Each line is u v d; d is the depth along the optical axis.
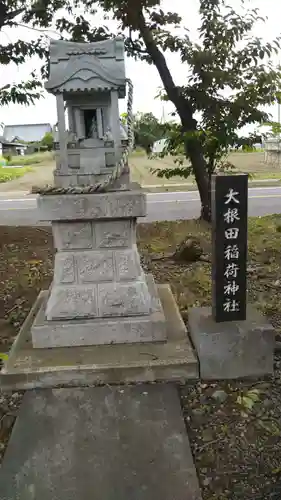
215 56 7.55
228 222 3.44
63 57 3.68
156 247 7.84
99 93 3.82
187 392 3.46
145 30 7.54
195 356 3.65
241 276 3.58
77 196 3.64
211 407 3.28
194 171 8.66
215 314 3.66
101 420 3.12
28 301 5.46
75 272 3.90
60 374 3.54
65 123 3.78
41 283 6.07
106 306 3.92
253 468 2.71
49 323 3.92
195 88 7.72
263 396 3.37
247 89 7.55
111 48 3.69
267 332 3.52
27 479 2.63
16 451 2.86
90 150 3.84
